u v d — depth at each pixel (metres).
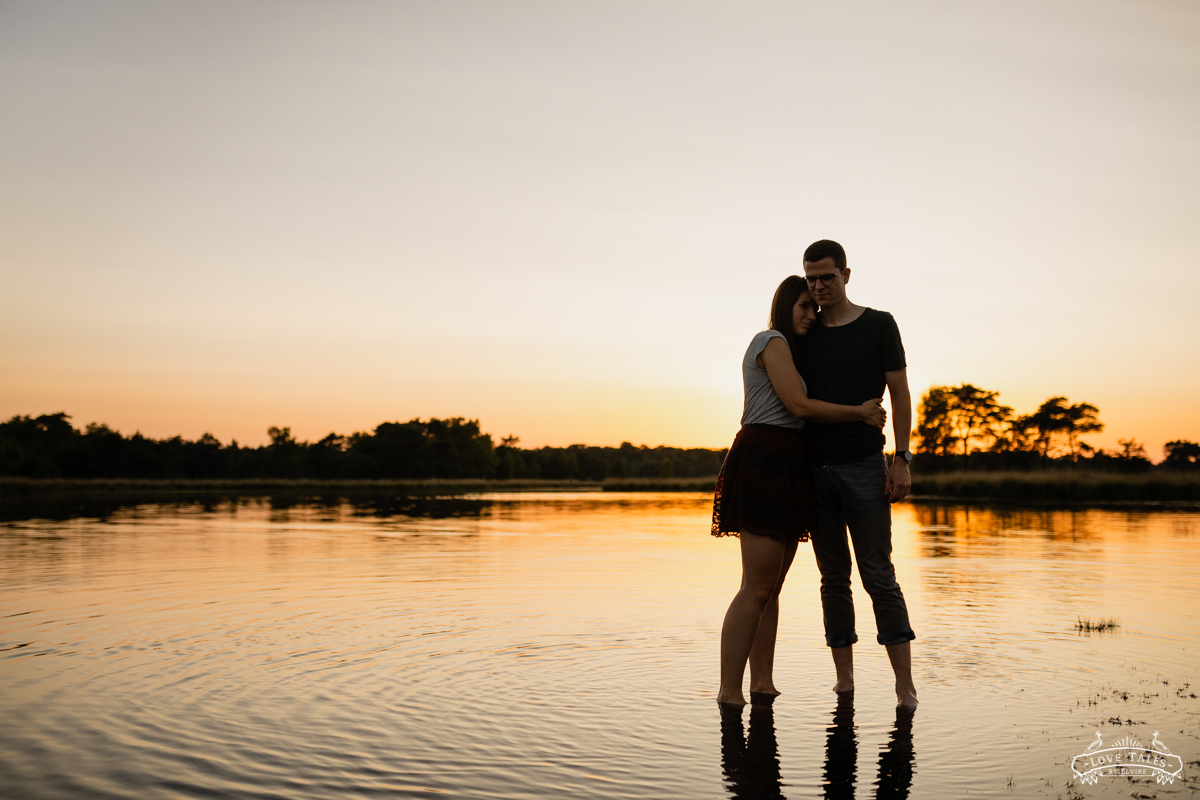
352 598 6.36
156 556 9.38
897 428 3.94
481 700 3.50
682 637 4.88
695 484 57.41
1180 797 2.47
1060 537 12.55
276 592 6.62
